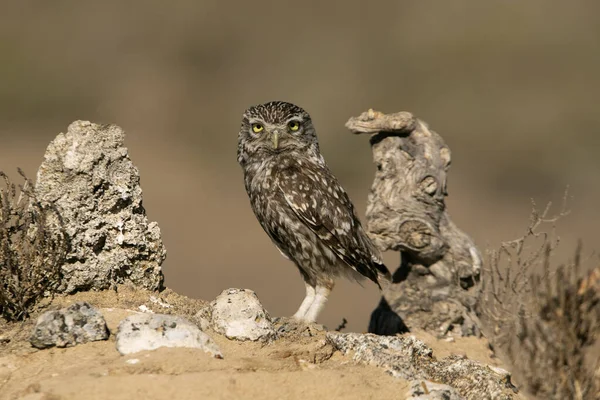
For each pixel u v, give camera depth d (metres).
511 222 34.00
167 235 29.75
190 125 45.31
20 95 45.16
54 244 10.20
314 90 48.03
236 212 33.19
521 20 49.03
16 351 9.17
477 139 43.38
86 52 49.78
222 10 52.75
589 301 10.23
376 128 12.73
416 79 47.72
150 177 36.91
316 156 12.09
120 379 8.12
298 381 8.56
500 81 46.66
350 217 11.70
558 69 47.12
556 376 10.12
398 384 9.06
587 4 49.47
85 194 10.43
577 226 33.41
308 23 52.41
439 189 12.75
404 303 12.79
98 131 10.62
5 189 10.96
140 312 10.22
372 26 51.25
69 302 10.36
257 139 11.85
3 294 9.95
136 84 48.25
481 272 12.86
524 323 10.54
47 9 50.78
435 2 50.72
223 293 10.03
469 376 10.03
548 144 42.38
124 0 52.97
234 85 49.19
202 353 8.87
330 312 24.41
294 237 11.58
